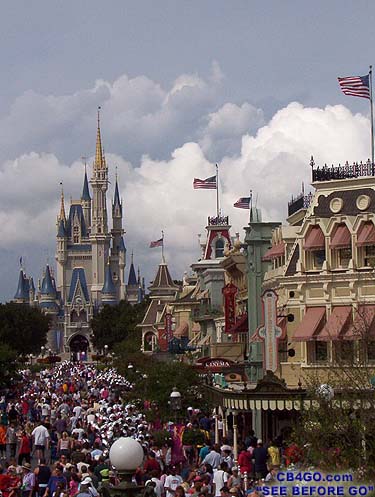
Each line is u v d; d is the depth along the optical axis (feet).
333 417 116.26
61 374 544.62
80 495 113.09
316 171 207.62
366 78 204.64
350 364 133.39
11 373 388.98
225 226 417.49
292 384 198.49
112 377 411.95
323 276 197.88
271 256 228.84
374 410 117.29
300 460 122.31
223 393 199.41
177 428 179.32
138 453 74.43
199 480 116.88
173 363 249.14
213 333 353.92
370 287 192.75
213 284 364.38
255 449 147.64
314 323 195.52
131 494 74.64
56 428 194.29
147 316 582.76
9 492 126.52
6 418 235.81
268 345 200.03
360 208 198.49
